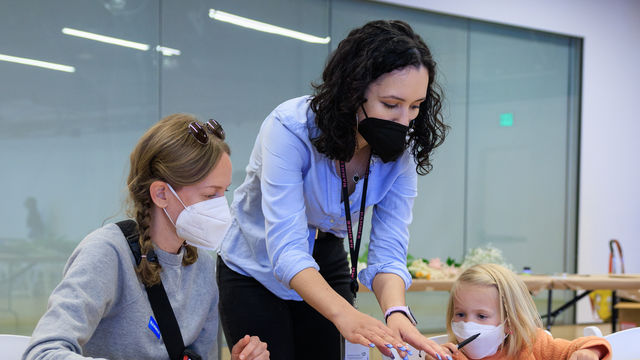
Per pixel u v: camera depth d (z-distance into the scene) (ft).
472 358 5.67
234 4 16.60
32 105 14.55
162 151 4.02
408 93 4.04
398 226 5.20
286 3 17.22
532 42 20.65
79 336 3.37
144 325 4.00
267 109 17.06
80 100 15.01
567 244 21.18
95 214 15.19
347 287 5.61
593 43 21.39
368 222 17.51
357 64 4.05
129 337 3.95
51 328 3.30
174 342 4.08
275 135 4.56
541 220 20.77
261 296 5.19
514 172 20.39
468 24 19.61
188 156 4.00
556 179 21.03
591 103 21.38
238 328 5.22
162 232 4.19
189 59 16.08
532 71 20.66
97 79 15.16
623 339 5.84
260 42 16.94
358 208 5.12
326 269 5.46
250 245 5.18
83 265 3.69
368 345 3.76
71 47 14.90
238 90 16.69
